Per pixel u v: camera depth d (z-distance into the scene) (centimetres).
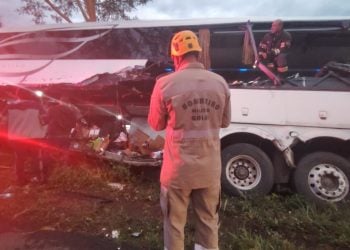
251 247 365
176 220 288
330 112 487
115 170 578
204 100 273
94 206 467
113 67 936
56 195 504
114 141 595
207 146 278
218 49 739
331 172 494
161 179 290
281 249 362
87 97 632
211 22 757
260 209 466
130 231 403
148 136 589
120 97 607
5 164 634
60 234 392
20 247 363
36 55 1001
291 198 492
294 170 514
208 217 299
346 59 687
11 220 421
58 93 640
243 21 715
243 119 520
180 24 862
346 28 651
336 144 511
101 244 372
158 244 370
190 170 273
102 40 949
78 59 970
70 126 564
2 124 575
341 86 491
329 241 388
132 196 516
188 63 280
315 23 673
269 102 509
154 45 904
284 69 584
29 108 528
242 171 523
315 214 439
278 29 585
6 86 695
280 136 506
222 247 372
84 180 550
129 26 925
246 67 724
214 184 288
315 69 697
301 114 497
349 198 489
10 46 1020
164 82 276
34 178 546
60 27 993
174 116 272
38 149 542
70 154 584
